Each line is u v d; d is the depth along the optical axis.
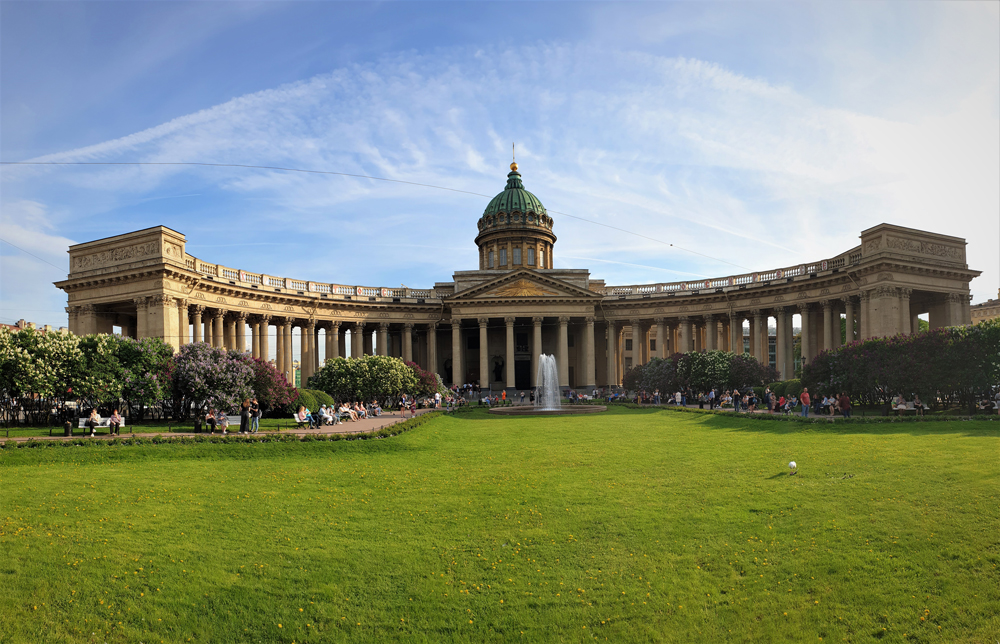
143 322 56.50
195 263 61.19
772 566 14.80
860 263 61.31
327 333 79.81
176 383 38.81
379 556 15.78
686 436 34.09
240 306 67.19
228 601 13.48
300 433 33.69
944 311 63.06
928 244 60.84
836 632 12.20
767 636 12.25
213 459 28.62
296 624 12.83
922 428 31.50
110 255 58.75
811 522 17.14
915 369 38.94
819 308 70.88
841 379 43.41
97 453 27.78
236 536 16.94
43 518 17.55
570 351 91.81
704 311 81.06
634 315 85.31
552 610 13.31
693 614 13.03
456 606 13.50
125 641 12.24
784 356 72.50
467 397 78.31
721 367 57.12
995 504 16.94
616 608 13.33
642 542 16.47
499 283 81.69
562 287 82.19
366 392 54.12
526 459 28.06
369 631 12.68
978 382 36.88
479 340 84.44
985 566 13.83
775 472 23.05
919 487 19.17
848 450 26.03
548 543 16.59
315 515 18.94
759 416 39.25
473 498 20.84
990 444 24.84
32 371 33.19
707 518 17.92
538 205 100.94
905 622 12.30
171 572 14.55
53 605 13.06
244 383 39.84
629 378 74.31
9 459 26.16
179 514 18.62
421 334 93.50
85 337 37.72
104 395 35.69
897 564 14.35
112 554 15.24
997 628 11.79
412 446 32.09
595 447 30.95
